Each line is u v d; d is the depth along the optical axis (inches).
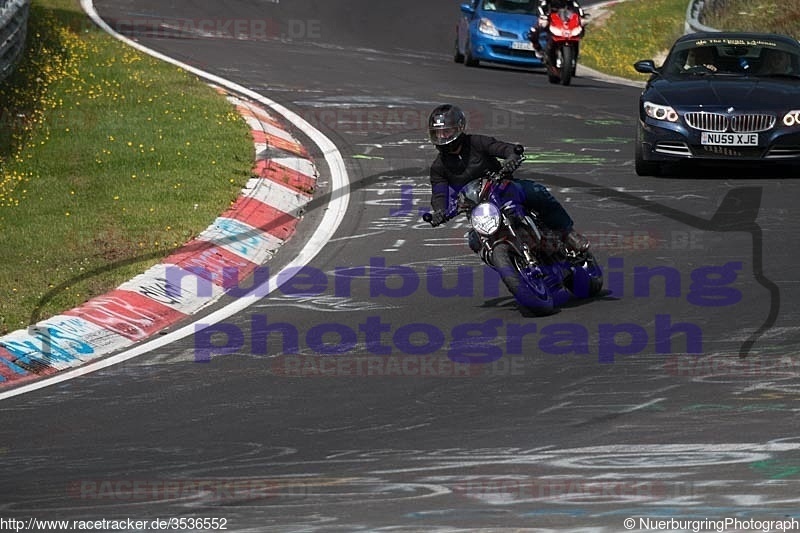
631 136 2546.8
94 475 978.7
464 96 2997.0
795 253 1619.1
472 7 3713.1
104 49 3316.9
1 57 2721.5
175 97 2704.2
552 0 3393.2
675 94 2159.2
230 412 1136.8
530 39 3437.5
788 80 2223.2
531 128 2618.1
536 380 1163.9
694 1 4247.0
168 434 1084.5
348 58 3607.3
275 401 1160.2
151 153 2237.9
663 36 4461.1
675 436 974.4
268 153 2299.5
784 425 984.9
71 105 2610.7
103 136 2361.0
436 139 1421.0
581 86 3316.9
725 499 828.0
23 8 2997.0
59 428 1130.0
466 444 992.9
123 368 1321.4
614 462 921.5
